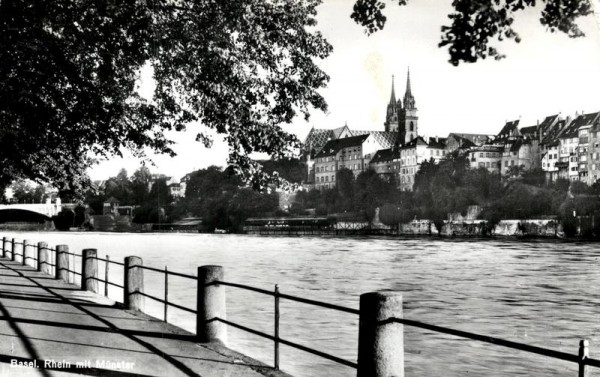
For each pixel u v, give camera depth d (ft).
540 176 467.93
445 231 423.23
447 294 134.62
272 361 64.85
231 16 39.09
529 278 166.20
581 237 351.25
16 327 34.88
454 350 77.46
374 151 635.25
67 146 61.67
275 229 493.36
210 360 26.63
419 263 215.51
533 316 104.47
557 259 226.99
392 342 19.19
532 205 391.04
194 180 654.12
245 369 25.11
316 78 43.98
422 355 74.43
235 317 94.32
